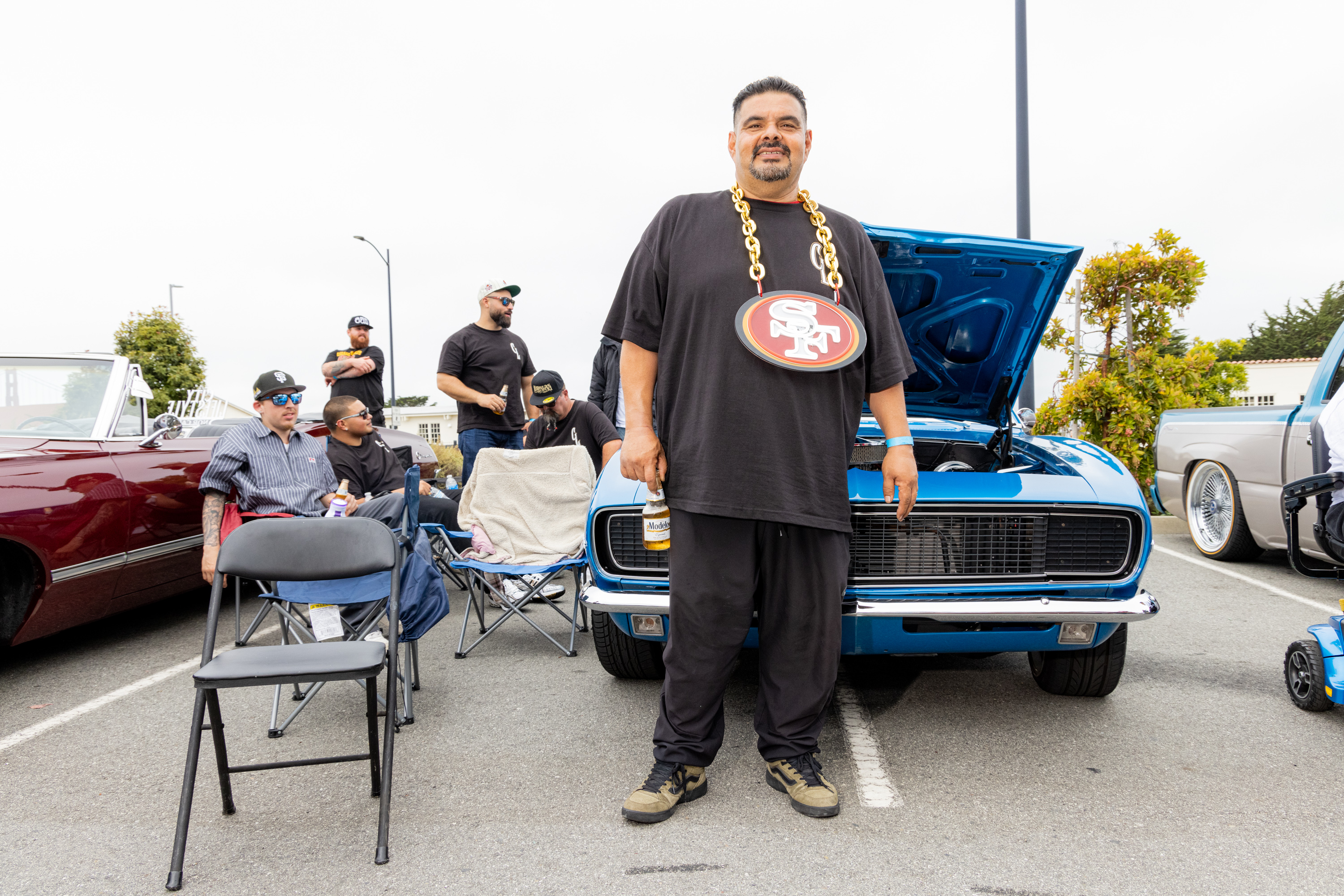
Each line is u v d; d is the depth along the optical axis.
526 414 6.39
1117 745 2.81
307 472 4.12
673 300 2.32
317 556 2.64
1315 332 38.19
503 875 2.04
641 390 2.38
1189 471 6.37
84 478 3.86
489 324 6.04
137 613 5.22
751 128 2.31
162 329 27.12
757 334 2.19
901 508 2.40
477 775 2.66
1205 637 4.13
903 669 3.71
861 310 2.38
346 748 2.92
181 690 3.59
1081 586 2.71
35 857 2.18
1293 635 4.14
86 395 4.41
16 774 2.71
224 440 3.89
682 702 2.38
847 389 2.36
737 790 2.51
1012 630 2.77
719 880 2.00
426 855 2.16
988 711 3.16
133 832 2.31
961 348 3.63
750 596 2.33
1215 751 2.75
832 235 2.37
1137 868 2.02
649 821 2.29
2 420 4.34
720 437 2.23
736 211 2.36
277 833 2.30
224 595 5.60
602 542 2.88
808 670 2.38
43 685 3.70
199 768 2.76
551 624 4.75
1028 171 8.92
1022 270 3.20
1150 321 8.63
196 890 2.01
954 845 2.15
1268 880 1.96
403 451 6.42
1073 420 8.49
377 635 3.78
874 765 2.67
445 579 6.15
